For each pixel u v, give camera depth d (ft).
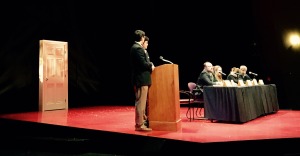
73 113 20.02
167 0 28.17
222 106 15.01
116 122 15.38
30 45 23.24
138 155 11.69
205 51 28.19
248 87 15.97
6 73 21.98
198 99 16.69
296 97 23.61
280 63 24.57
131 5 28.32
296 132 12.11
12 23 22.26
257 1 25.44
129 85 29.32
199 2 27.63
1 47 21.71
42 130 15.08
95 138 13.02
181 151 10.66
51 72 23.21
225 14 27.14
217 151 10.32
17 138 14.48
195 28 28.12
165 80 12.75
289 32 23.80
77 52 26.23
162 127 12.75
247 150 10.63
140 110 12.46
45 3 24.08
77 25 26.07
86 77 26.94
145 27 28.68
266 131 12.43
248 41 26.53
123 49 28.81
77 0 25.94
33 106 23.29
